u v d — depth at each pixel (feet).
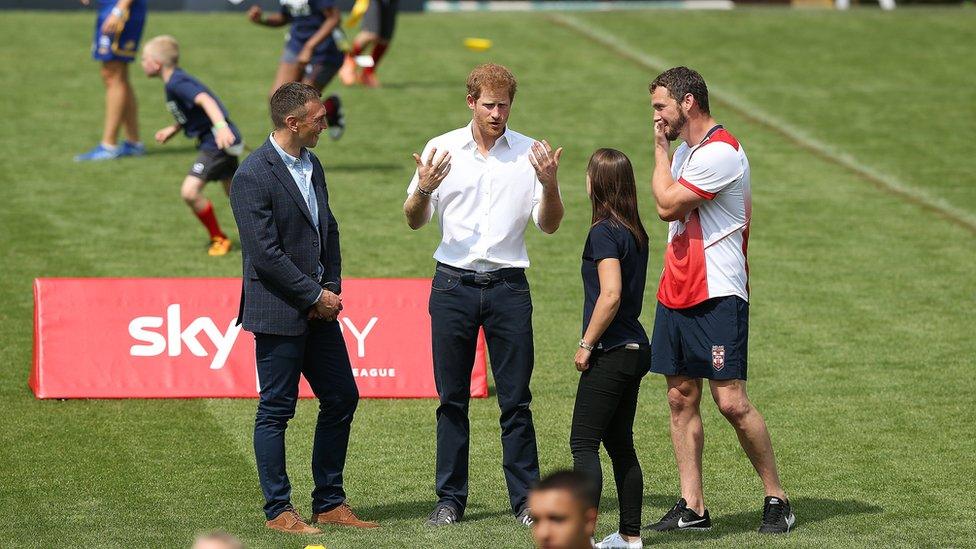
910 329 125.80
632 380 73.36
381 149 185.78
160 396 103.09
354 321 106.93
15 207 155.74
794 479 90.17
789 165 185.57
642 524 81.05
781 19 279.90
